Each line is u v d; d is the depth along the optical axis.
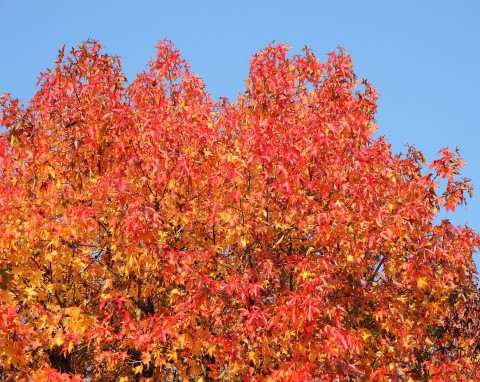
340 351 11.74
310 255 13.74
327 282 12.79
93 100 14.69
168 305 13.91
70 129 13.87
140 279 13.80
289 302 11.59
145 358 12.20
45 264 13.08
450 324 17.05
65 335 12.25
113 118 13.46
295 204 13.05
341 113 14.42
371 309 14.31
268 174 13.05
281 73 14.57
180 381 14.11
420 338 14.21
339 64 14.54
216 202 13.25
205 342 12.32
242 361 12.16
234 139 14.91
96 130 13.54
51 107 13.88
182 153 13.80
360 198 13.21
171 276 12.57
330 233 13.09
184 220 13.30
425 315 15.08
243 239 13.03
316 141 13.27
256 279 13.20
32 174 13.61
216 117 15.26
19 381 11.05
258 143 13.03
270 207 13.59
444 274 14.41
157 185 13.46
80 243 13.64
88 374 14.37
